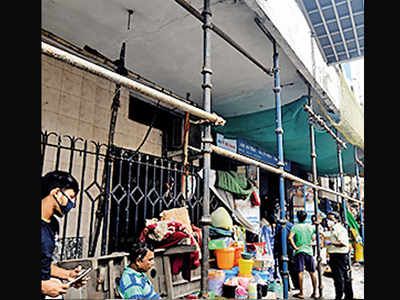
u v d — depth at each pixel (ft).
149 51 16.08
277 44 14.90
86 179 14.99
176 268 11.14
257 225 23.63
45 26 13.92
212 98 21.54
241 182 22.67
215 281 13.24
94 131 15.83
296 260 20.04
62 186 7.03
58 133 14.10
